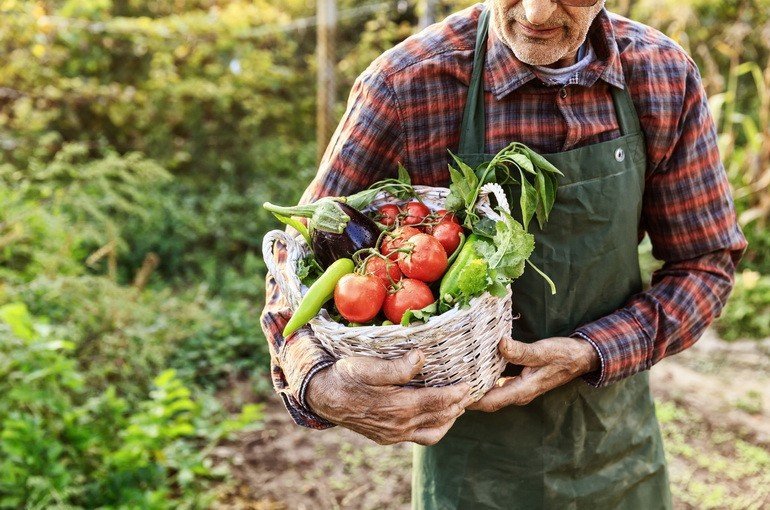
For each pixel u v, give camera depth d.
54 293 3.31
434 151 1.40
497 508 1.58
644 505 1.71
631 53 1.41
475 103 1.37
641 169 1.46
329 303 1.26
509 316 1.30
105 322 3.36
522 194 1.26
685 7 6.01
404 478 3.04
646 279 1.82
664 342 1.47
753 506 2.85
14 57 5.23
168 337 3.73
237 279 4.79
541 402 1.52
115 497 2.62
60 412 2.62
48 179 4.63
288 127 6.32
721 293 1.53
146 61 5.83
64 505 2.39
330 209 1.23
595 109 1.40
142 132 5.77
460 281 1.13
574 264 1.43
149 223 4.91
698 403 3.61
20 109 4.94
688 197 1.49
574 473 1.59
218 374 3.83
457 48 1.37
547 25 1.23
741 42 6.49
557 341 1.39
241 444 3.28
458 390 1.21
